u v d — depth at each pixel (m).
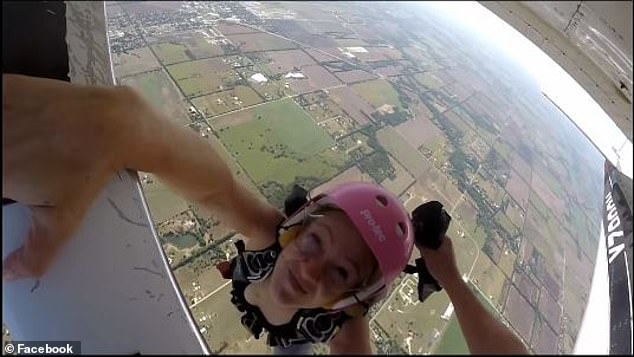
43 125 0.68
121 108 0.73
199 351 0.63
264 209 0.87
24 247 0.67
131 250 0.70
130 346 0.60
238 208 0.86
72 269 0.66
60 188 0.67
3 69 0.78
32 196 0.68
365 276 0.70
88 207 0.70
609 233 0.82
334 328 0.70
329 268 0.70
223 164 0.86
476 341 0.65
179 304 0.68
